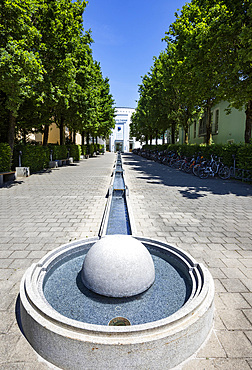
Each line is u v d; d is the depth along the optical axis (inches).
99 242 114.3
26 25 387.2
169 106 931.3
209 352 85.0
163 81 877.2
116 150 2827.3
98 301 102.0
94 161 1058.7
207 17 540.1
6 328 96.2
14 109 423.5
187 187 423.2
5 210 267.6
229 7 484.7
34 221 229.0
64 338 73.4
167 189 401.4
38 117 610.9
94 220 231.8
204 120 1115.3
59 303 100.5
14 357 81.9
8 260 151.8
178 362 78.7
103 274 102.9
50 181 474.9
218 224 227.1
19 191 374.9
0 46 370.9
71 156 989.8
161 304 100.5
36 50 494.3
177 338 75.8
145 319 91.7
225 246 177.9
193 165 581.3
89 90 849.5
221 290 123.8
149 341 70.9
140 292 104.4
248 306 111.7
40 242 179.8
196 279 111.9
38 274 111.7
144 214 254.8
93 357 71.4
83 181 475.2
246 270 144.1
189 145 808.9
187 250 170.1
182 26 662.5
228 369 78.6
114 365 71.1
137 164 912.3
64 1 541.0
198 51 531.5
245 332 95.7
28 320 84.5
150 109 1103.0
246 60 409.7
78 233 197.9
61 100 607.5
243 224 228.2
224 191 390.0
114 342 69.9
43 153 676.7
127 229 195.5
